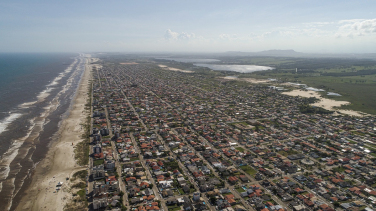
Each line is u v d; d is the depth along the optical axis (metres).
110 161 167.38
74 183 147.50
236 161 176.50
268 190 143.75
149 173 160.12
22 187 144.88
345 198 135.12
